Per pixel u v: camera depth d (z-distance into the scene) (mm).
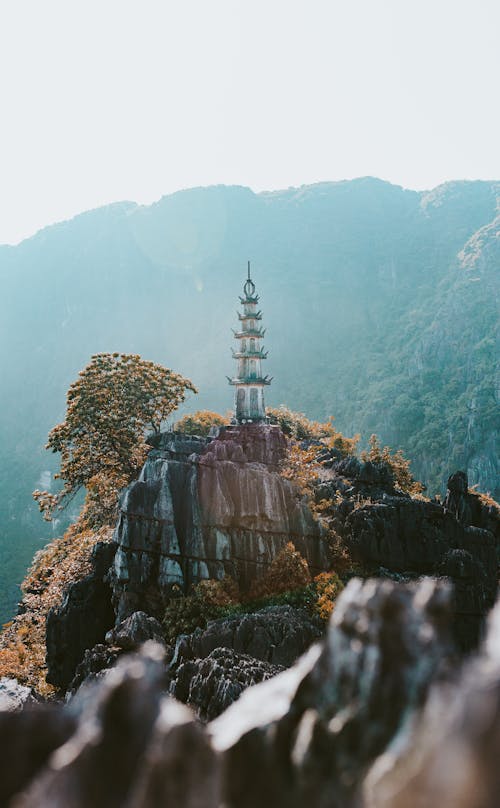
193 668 30156
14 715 5242
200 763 4590
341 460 77062
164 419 84250
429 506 64312
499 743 3773
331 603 48656
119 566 54562
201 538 55000
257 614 44125
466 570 58344
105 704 4852
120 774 4652
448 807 3777
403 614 4801
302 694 5023
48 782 4699
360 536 61125
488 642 4258
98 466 77125
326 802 4512
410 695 4559
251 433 73625
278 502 57125
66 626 55438
